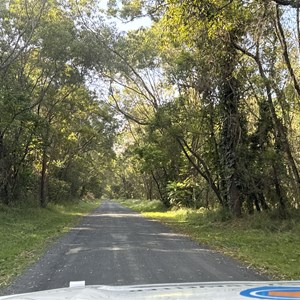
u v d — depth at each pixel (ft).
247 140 73.97
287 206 71.05
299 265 34.14
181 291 9.37
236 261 36.65
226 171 76.13
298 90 58.39
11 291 26.27
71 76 98.48
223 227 70.95
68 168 184.44
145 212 136.87
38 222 80.38
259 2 38.99
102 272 31.50
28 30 88.84
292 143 71.51
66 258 38.73
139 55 96.53
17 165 103.81
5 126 81.76
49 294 9.75
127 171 290.97
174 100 80.74
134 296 8.86
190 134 85.25
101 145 160.15
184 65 70.79
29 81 102.37
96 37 96.07
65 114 119.85
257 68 67.67
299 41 59.00
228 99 73.97
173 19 36.70
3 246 46.42
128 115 115.55
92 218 104.32
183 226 76.13
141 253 41.34
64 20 94.27
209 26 37.42
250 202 80.48
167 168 133.80
